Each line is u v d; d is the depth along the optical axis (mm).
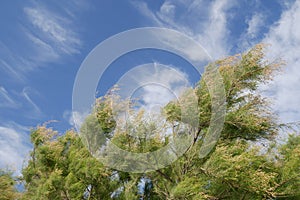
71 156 13711
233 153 12039
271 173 11641
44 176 13773
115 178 13672
